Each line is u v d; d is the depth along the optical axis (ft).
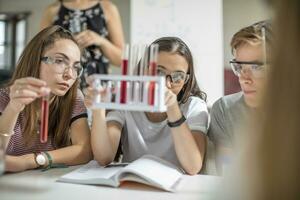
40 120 2.76
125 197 2.02
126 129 3.19
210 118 3.34
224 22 6.59
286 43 1.06
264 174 1.05
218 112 3.30
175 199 2.00
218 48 6.46
